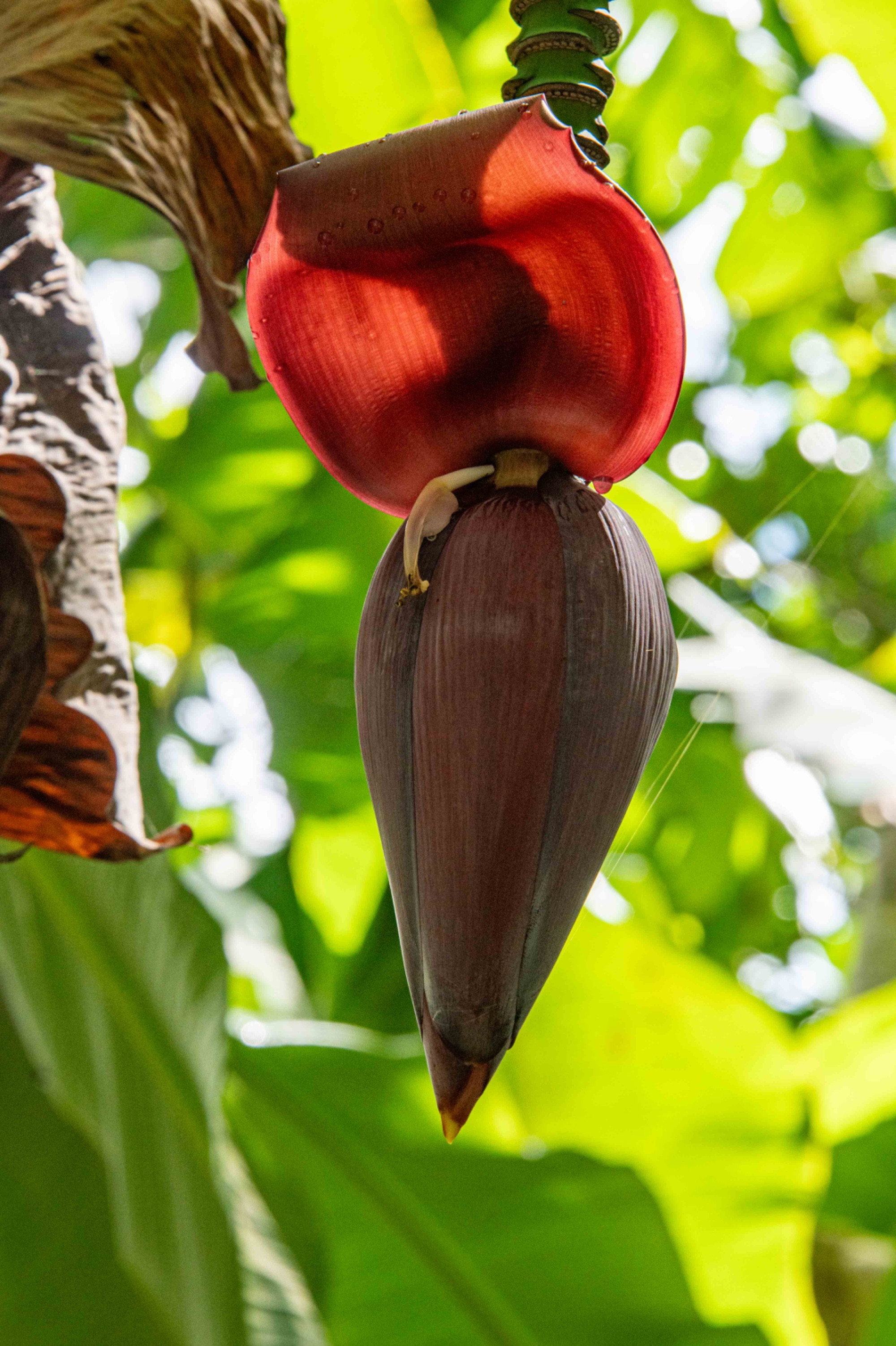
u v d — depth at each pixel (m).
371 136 2.65
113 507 1.54
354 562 4.13
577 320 1.50
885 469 7.16
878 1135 3.03
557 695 1.48
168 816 2.16
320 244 1.50
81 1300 2.19
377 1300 2.57
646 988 2.83
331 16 2.52
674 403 1.51
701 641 3.48
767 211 4.88
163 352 4.41
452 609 1.48
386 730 1.50
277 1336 2.25
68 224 4.14
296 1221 2.58
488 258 1.50
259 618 4.34
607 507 1.51
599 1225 2.47
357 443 1.53
